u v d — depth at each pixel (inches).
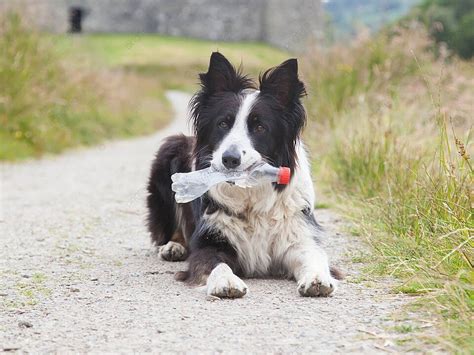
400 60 178.5
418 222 99.3
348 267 97.3
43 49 239.0
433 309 80.7
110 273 97.4
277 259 96.9
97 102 318.0
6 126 223.6
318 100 179.5
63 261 102.2
